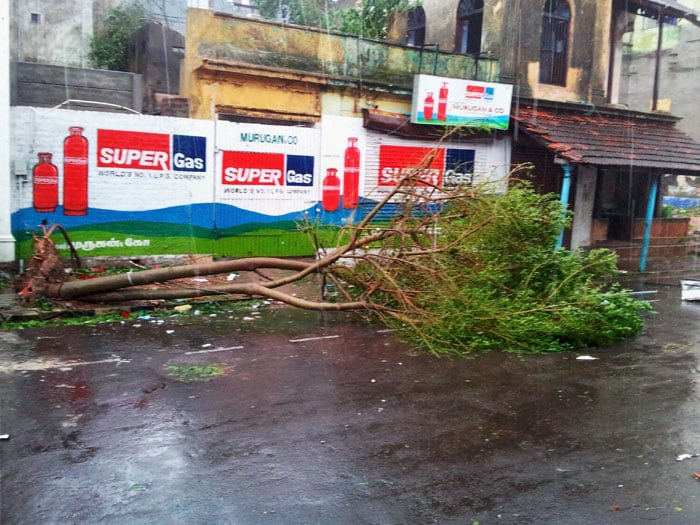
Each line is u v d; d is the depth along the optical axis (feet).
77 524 11.32
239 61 38.68
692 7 67.87
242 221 39.04
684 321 31.27
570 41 53.26
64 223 33.94
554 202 29.58
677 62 68.64
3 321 25.25
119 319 26.78
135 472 13.32
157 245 36.63
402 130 43.98
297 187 40.65
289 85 40.37
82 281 27.68
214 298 30.66
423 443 15.26
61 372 19.72
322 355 22.63
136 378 19.39
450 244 25.71
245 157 38.55
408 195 30.32
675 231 61.82
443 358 22.75
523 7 49.88
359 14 52.37
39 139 32.81
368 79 43.16
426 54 45.44
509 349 24.09
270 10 48.91
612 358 23.54
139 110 37.78
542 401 18.47
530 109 50.85
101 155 34.45
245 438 15.23
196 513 11.80
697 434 16.28
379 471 13.73
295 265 28.63
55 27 40.57
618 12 56.85
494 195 27.91
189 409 16.99
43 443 14.57
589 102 55.47
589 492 13.00
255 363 21.39
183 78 39.65
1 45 30.66
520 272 27.55
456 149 46.57
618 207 58.44
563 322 24.85
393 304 27.73
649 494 12.96
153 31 41.29
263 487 12.85
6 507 11.80
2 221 31.58
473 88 45.62
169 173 36.40
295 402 17.78
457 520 11.81
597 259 28.48
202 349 22.89
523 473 13.80
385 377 20.31
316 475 13.46
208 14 37.42
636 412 17.78
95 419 16.10
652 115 57.98
